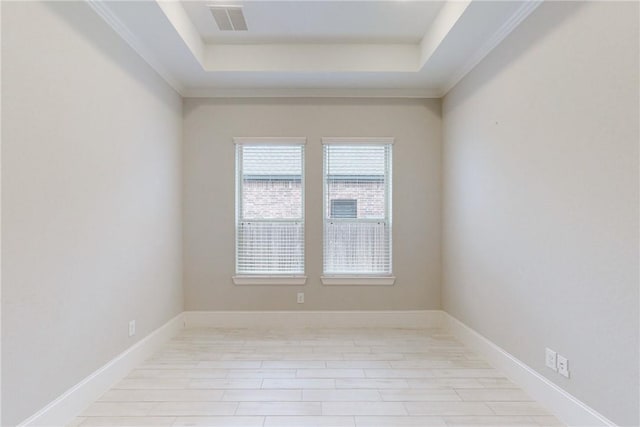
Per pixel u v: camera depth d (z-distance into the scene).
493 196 2.90
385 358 3.07
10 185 1.70
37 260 1.86
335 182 4.04
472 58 3.18
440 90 3.96
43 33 1.90
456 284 3.64
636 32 1.64
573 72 2.02
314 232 4.02
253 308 4.02
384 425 2.05
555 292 2.17
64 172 2.06
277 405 2.27
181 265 3.93
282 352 3.20
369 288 4.04
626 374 1.70
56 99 2.00
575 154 2.01
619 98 1.73
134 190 2.89
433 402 2.31
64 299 2.06
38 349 1.87
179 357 3.08
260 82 3.76
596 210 1.87
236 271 4.02
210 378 2.66
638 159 1.63
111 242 2.55
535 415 2.16
